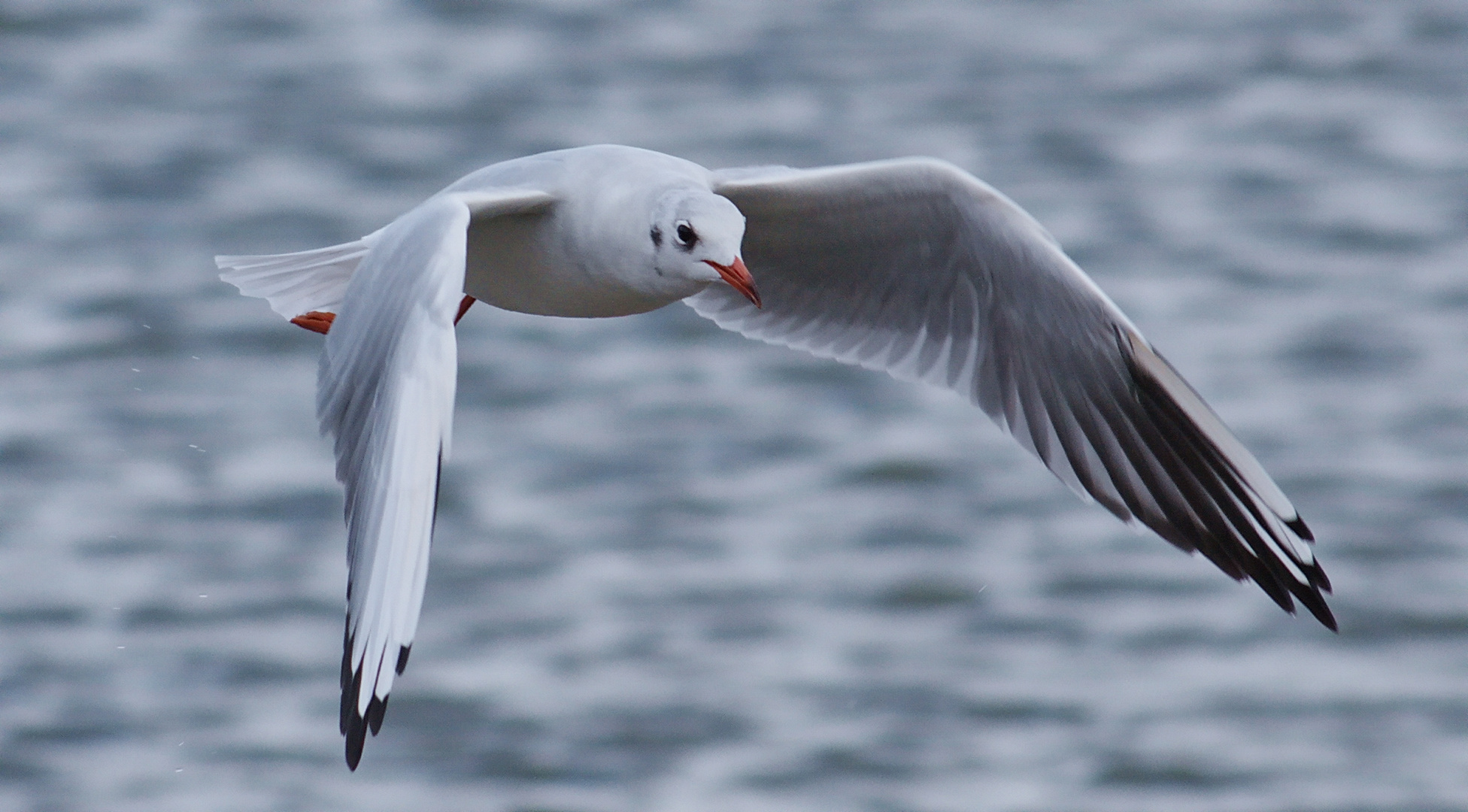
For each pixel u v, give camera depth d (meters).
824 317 8.85
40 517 17.69
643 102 27.39
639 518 18.03
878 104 27.70
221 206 23.83
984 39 30.64
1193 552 8.29
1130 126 27.38
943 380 8.66
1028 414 8.52
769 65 29.05
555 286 7.96
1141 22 31.55
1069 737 15.22
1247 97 28.66
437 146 25.62
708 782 14.51
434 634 16.20
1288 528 7.96
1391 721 15.42
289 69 28.36
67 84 27.75
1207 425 8.06
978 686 15.77
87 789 14.50
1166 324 22.03
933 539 17.80
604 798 14.41
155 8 30.52
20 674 15.66
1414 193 25.31
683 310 21.91
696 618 16.50
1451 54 30.34
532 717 15.21
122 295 21.62
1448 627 16.55
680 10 31.33
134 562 17.06
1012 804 14.40
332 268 8.03
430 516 6.21
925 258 8.46
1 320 21.05
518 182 7.80
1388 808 14.40
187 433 19.12
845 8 31.66
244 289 8.04
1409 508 18.28
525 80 28.09
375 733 6.01
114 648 15.98
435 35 29.86
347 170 24.92
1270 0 32.88
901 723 15.27
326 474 18.50
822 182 8.15
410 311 6.59
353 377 6.66
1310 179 25.81
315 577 16.94
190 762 14.76
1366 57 30.11
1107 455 8.38
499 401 20.09
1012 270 8.27
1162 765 14.89
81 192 24.22
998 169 25.81
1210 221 24.52
